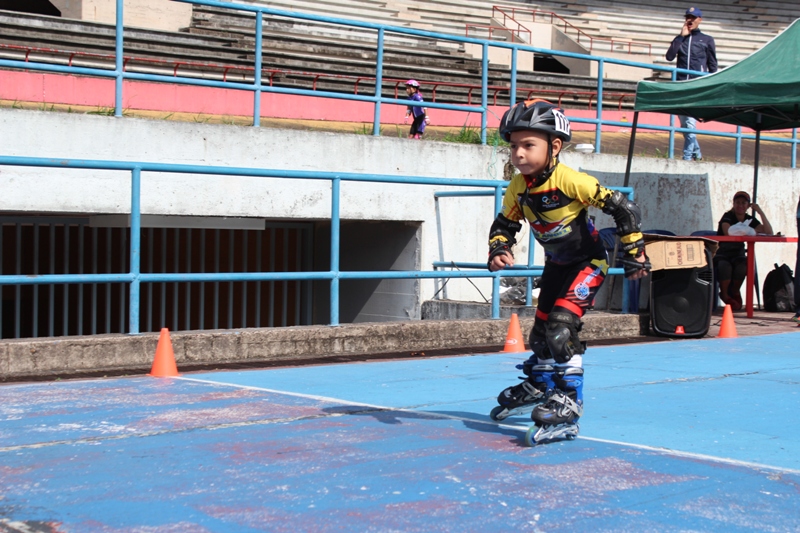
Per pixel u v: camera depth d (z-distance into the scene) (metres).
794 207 13.24
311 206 9.66
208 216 9.12
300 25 25.91
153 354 6.47
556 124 3.72
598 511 2.96
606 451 3.83
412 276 7.68
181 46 20.30
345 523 2.82
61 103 16.06
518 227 4.14
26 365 5.94
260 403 4.92
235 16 23.89
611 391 5.54
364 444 3.91
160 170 6.56
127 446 3.84
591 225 3.97
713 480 3.37
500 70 25.20
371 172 9.96
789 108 10.88
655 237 8.47
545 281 4.12
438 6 30.94
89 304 13.09
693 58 13.04
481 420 4.52
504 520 2.86
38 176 8.23
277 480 3.31
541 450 3.83
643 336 8.85
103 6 21.73
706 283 8.49
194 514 2.90
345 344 7.33
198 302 13.16
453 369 6.51
